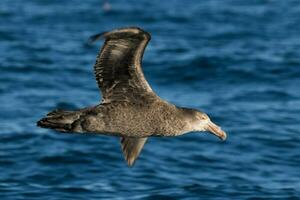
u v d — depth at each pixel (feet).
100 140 65.16
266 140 66.23
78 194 55.31
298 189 56.75
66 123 37.81
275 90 80.18
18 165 60.54
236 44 97.45
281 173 60.08
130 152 41.88
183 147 64.28
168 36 101.24
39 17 109.60
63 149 63.21
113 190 56.03
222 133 39.42
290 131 68.39
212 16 111.75
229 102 76.74
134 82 38.37
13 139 65.46
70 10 113.91
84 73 85.71
